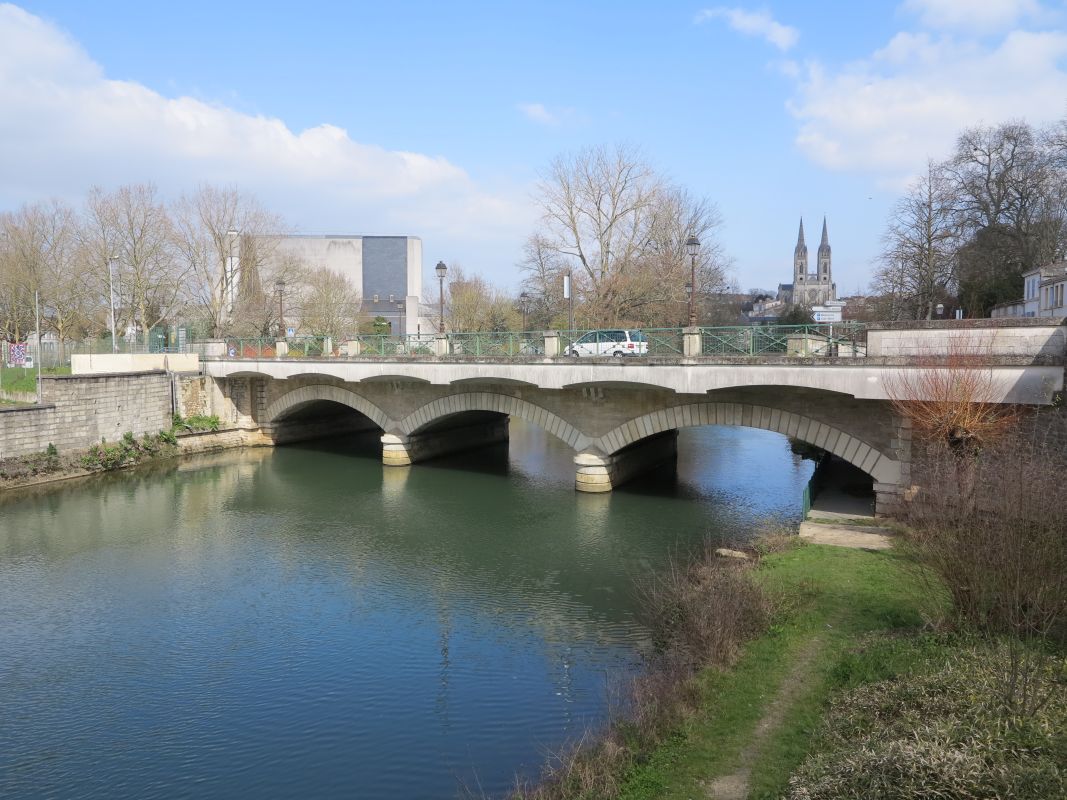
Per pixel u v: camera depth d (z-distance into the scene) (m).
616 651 15.00
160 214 49.56
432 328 81.50
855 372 19.77
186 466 35.09
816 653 12.05
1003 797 6.68
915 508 17.30
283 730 12.38
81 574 20.23
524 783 10.52
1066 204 44.75
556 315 53.06
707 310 53.88
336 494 29.59
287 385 39.41
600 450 28.22
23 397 35.75
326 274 66.06
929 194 45.62
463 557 21.52
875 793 7.16
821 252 158.75
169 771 11.29
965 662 9.96
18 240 49.03
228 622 16.97
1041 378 17.11
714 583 15.05
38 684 14.05
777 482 30.62
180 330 43.59
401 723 12.52
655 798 8.60
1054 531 10.16
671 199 51.44
